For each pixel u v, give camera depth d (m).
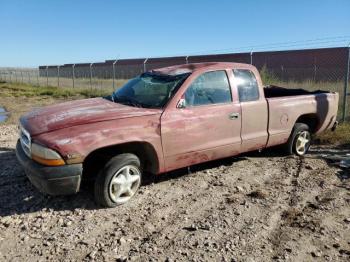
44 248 3.90
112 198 4.73
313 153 7.41
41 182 4.34
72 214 4.61
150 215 4.63
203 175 6.02
